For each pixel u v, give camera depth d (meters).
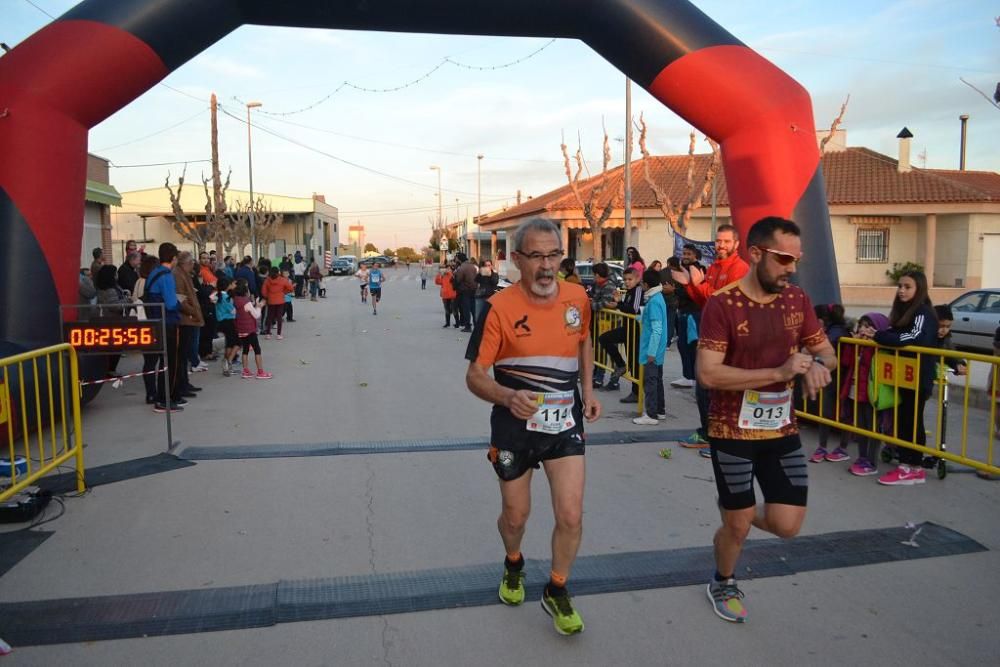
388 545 4.53
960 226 24.61
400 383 10.24
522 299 3.37
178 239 50.16
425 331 17.45
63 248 7.56
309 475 5.94
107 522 4.91
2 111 7.23
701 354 3.36
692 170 21.80
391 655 3.32
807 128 8.07
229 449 6.66
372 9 8.05
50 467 5.02
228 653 3.32
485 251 52.81
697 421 7.85
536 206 31.69
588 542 4.59
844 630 3.56
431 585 3.98
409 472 6.02
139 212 49.34
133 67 7.67
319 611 3.71
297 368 11.68
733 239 6.23
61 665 3.21
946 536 4.67
